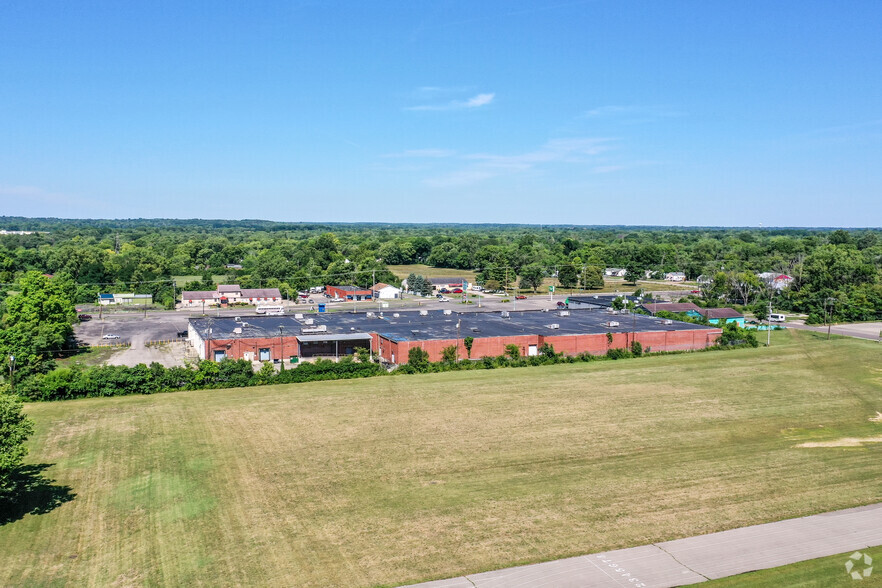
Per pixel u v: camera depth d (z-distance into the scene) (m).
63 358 81.69
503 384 66.38
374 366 70.56
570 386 65.75
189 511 36.25
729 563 31.17
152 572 29.88
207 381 64.44
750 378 70.06
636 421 53.78
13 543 32.59
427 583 29.09
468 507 36.94
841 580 29.72
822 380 69.38
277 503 37.34
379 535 33.53
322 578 29.42
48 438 48.44
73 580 29.20
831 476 42.16
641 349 83.94
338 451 46.00
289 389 63.91
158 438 48.59
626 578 29.77
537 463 43.97
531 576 29.78
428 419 53.72
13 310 88.75
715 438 49.69
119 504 37.12
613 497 38.47
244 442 47.78
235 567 30.31
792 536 33.88
